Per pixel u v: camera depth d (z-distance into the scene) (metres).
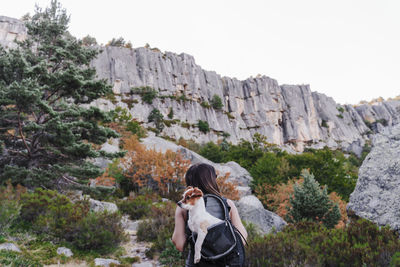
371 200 7.58
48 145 12.91
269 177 25.61
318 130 118.25
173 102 86.69
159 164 20.77
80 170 12.93
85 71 14.77
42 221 7.96
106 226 8.38
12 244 6.76
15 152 13.12
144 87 81.75
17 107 11.92
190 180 2.16
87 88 14.31
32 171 12.32
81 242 7.52
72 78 12.98
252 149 41.94
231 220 1.99
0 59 13.17
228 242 1.76
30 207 8.52
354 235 6.03
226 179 22.69
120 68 80.75
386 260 4.76
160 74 89.75
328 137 118.62
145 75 85.44
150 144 31.53
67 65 15.08
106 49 84.06
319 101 127.25
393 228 6.55
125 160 21.53
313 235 6.42
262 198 21.72
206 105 94.50
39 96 11.67
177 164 21.11
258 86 113.88
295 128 111.25
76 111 13.51
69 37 16.55
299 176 24.88
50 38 16.27
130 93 79.69
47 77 13.15
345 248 5.35
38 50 16.14
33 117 13.93
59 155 13.62
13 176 11.54
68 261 6.70
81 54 15.73
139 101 78.94
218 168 27.06
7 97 11.67
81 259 6.98
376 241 5.47
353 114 137.88
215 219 1.82
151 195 17.20
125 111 46.62
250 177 27.53
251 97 111.12
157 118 74.38
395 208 6.83
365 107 143.75
